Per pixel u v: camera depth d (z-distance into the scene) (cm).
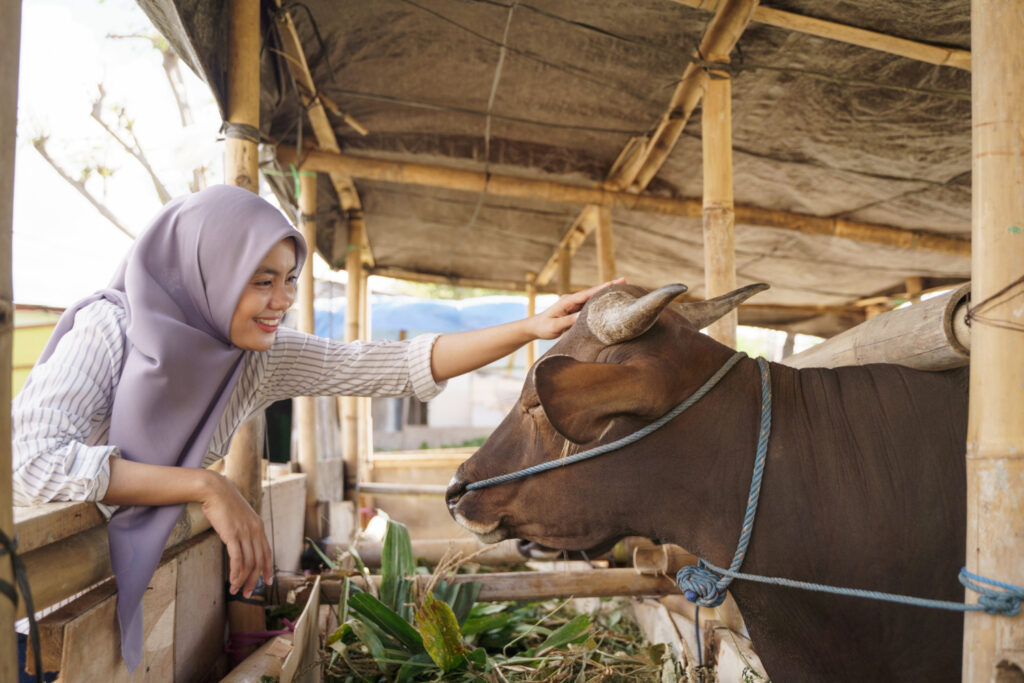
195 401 214
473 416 2375
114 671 205
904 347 225
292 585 360
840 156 541
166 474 195
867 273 855
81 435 195
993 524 158
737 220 650
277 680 265
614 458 213
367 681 296
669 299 191
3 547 128
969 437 165
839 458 206
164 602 245
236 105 357
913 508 200
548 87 486
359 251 719
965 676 164
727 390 213
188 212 219
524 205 711
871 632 201
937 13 360
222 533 196
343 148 563
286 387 262
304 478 517
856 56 416
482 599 339
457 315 1366
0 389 126
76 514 196
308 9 404
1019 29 159
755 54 424
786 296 983
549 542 222
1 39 122
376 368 263
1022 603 155
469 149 572
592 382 196
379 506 675
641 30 408
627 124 525
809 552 203
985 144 161
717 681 301
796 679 214
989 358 159
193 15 321
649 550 339
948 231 684
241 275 215
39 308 619
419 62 462
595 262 881
